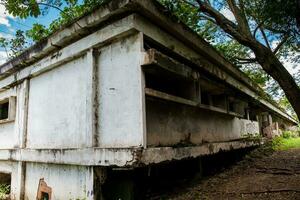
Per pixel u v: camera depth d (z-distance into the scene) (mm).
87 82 5238
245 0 6387
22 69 7238
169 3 5617
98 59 5281
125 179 5070
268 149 12211
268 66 5453
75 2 6945
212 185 6273
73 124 5492
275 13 5219
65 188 5391
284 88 5352
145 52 4496
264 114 15898
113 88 4918
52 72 6367
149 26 4887
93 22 4949
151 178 5730
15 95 7652
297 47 7195
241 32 5668
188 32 5719
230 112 8508
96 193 4738
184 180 6793
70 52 5648
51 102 6246
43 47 6062
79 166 5117
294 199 4594
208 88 7688
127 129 4586
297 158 9391
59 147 5789
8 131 7812
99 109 5094
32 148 6559
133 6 4395
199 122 6988
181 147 5305
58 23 7973
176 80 6176
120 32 4711
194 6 6336
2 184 7684
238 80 9109
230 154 9617
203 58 6734
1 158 7512
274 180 6164
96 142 4992
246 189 5574
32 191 6371
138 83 4535
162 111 5531
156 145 5176
